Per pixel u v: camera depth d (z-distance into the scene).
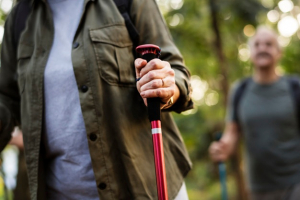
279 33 7.25
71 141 1.68
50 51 1.76
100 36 1.67
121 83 1.67
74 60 1.66
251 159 4.04
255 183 4.00
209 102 9.47
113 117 1.63
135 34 1.72
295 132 3.93
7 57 1.98
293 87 3.99
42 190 1.74
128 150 1.62
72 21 1.76
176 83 1.64
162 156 1.54
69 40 1.74
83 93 1.64
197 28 6.86
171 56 1.75
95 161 1.61
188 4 6.48
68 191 1.71
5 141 1.99
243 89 4.19
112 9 1.72
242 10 5.93
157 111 1.55
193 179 9.55
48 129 1.73
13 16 1.97
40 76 1.73
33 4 1.84
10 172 3.49
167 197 1.53
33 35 1.83
